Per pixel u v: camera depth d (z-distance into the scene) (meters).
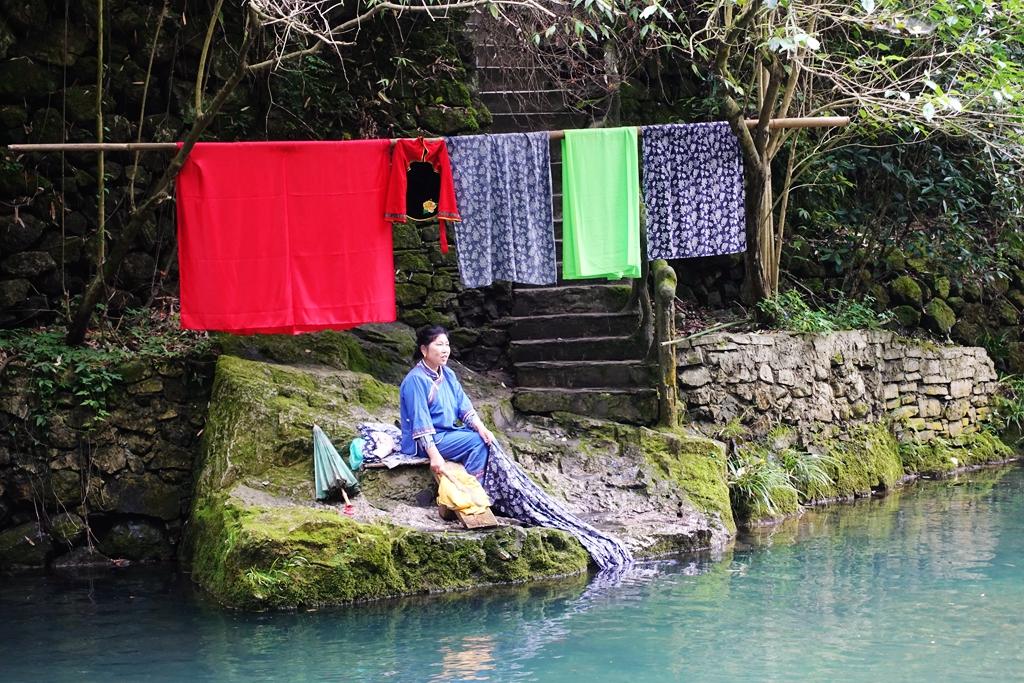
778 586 7.15
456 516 7.59
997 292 12.80
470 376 10.09
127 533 8.55
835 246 12.16
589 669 5.66
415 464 7.91
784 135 11.02
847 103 10.55
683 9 10.87
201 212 7.65
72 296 9.43
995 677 5.43
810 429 10.30
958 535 8.44
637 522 8.35
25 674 5.75
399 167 7.79
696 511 8.57
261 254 7.71
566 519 7.90
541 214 8.10
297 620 6.60
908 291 12.02
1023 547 8.02
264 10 8.38
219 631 6.42
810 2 10.36
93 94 9.52
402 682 5.51
